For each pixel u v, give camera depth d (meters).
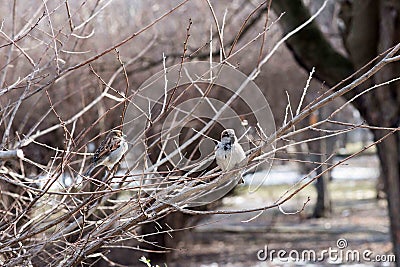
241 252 22.52
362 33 14.34
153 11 19.45
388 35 14.07
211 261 21.00
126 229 5.54
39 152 11.92
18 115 11.91
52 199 6.27
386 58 4.89
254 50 20.62
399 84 14.38
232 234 26.75
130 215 6.20
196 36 19.95
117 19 18.23
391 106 14.56
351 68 14.79
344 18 15.24
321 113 27.55
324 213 31.03
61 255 6.51
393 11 13.96
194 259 21.25
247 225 28.39
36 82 7.38
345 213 32.44
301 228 27.77
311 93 23.19
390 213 15.13
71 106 12.16
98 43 15.98
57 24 11.95
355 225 28.33
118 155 5.80
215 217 29.36
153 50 18.31
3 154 4.75
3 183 7.52
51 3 12.16
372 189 42.41
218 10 21.14
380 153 15.15
